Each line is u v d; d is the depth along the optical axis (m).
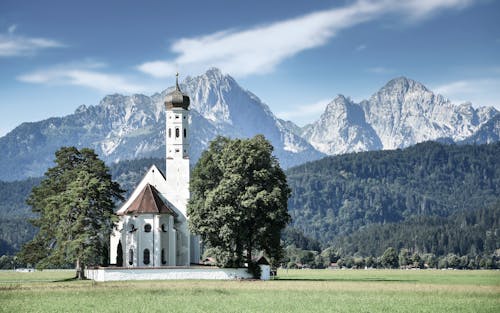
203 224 128.75
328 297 93.94
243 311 77.50
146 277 130.88
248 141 130.38
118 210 155.62
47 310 78.56
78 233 131.00
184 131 158.88
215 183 132.88
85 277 140.88
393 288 110.06
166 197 155.38
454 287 113.00
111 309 79.31
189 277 132.00
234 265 133.50
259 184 129.12
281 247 133.50
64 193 133.88
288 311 77.69
